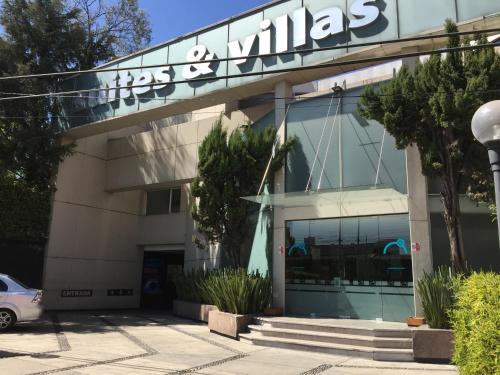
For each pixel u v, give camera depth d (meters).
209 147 16.03
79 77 22.11
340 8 15.27
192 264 20.08
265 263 15.80
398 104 11.45
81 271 21.77
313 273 14.65
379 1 14.62
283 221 15.42
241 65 17.20
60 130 21.72
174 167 21.56
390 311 13.07
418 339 9.81
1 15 20.03
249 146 15.98
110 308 22.77
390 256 13.44
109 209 23.45
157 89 19.50
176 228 23.12
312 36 15.69
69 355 9.85
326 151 15.06
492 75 10.19
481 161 11.17
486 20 12.91
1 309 13.41
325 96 15.56
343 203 14.42
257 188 16.02
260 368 8.98
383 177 13.88
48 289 20.31
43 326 15.10
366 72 18.77
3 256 19.42
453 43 10.86
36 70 20.53
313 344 11.04
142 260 24.59
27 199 20.03
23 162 19.34
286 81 16.42
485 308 5.11
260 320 13.11
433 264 12.85
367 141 14.42
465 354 5.58
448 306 9.86
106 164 23.86
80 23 22.83
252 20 17.31
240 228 15.92
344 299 13.92
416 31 13.91
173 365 9.05
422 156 11.70
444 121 10.58
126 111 20.23
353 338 10.84
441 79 10.76
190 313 17.45
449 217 11.22
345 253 14.23
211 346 11.67
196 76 18.36
